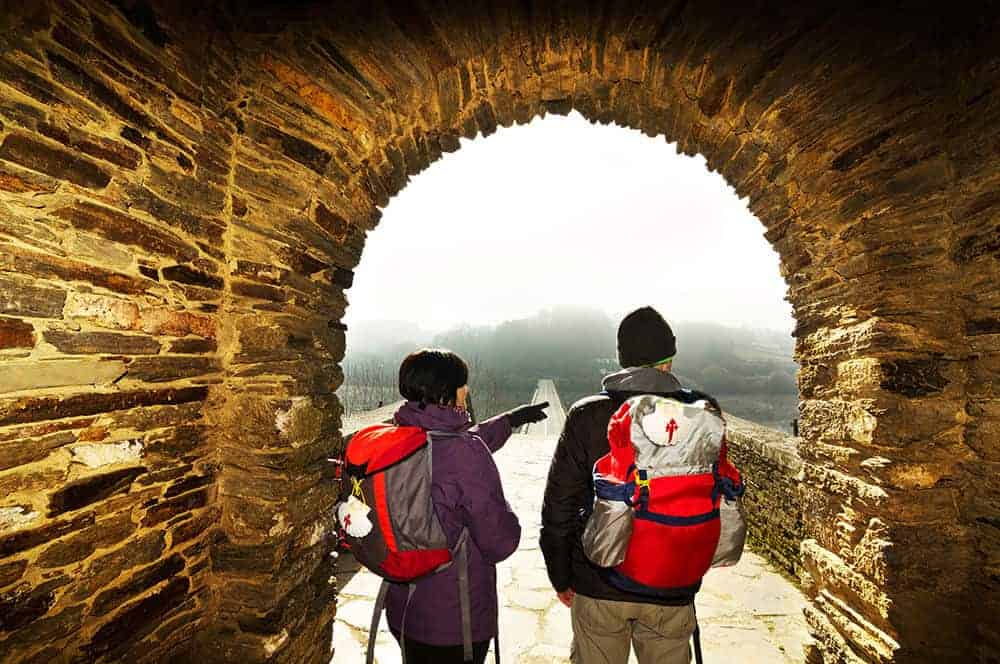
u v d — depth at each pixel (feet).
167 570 5.22
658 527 4.12
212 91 5.81
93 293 4.40
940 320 5.54
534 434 36.27
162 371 5.12
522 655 8.41
